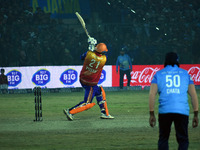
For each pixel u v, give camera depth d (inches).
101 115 1653.5
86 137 1240.2
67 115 1585.9
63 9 3850.9
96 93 1648.6
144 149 1068.5
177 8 4045.3
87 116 1729.8
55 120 1611.7
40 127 1438.2
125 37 3405.5
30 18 3649.1
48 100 2445.9
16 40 3272.6
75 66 3075.8
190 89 878.4
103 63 1583.4
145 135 1267.2
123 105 2133.4
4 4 3686.0
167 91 868.6
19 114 1818.4
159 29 3553.2
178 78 877.2
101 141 1176.2
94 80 1595.7
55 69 3043.8
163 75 884.0
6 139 1218.0
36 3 3811.5
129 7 3998.5
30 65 3240.7
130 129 1378.0
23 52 3225.9
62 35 3474.4
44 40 3405.5
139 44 3454.7
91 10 3949.3
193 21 3951.8
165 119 856.3
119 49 3314.5
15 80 2989.7
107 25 3420.3
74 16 3875.5
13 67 2987.2
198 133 1300.4
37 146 1114.7
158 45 3449.8
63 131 1349.7
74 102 2326.5
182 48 3457.2
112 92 2955.2
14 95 2807.6
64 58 3351.4
